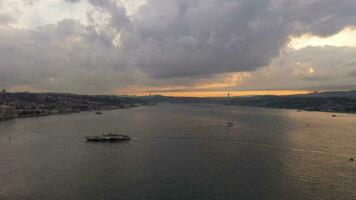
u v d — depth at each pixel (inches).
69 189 5398.6
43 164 6948.8
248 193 5216.5
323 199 4980.3
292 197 5064.0
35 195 5147.6
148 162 7096.5
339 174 6200.8
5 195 5142.7
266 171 6373.0
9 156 7731.3
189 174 6176.2
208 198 5017.2
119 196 5103.3
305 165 6855.3
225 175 6107.3
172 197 5059.1
